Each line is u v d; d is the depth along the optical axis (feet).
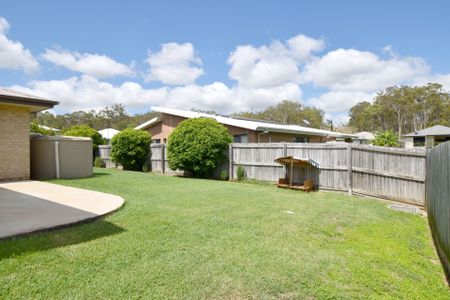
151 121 63.77
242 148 39.19
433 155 18.30
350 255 12.37
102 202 18.83
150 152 52.54
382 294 9.39
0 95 26.05
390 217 20.06
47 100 29.37
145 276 9.45
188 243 12.50
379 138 62.59
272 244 12.95
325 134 65.62
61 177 33.94
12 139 29.63
